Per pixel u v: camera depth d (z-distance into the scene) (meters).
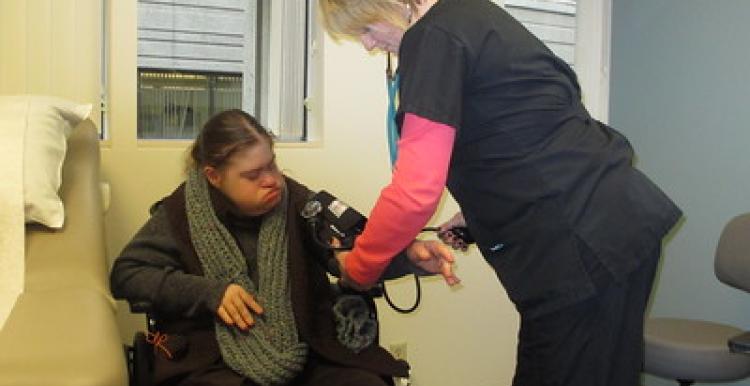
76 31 1.97
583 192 1.22
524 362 1.29
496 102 1.18
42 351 0.68
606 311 1.22
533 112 1.19
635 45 2.75
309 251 1.55
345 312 1.49
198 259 1.48
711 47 2.44
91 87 2.00
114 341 0.75
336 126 2.30
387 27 1.26
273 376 1.36
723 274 2.08
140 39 2.20
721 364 1.91
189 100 2.29
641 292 1.26
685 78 2.54
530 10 2.89
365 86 2.32
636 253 1.23
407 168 1.12
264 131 1.52
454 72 1.12
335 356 1.44
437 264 1.36
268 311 1.43
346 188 2.33
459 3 1.18
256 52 2.36
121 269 1.46
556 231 1.21
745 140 2.33
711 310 2.47
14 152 1.30
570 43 2.95
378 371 1.43
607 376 1.23
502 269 1.28
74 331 0.75
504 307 2.62
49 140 1.38
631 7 2.76
